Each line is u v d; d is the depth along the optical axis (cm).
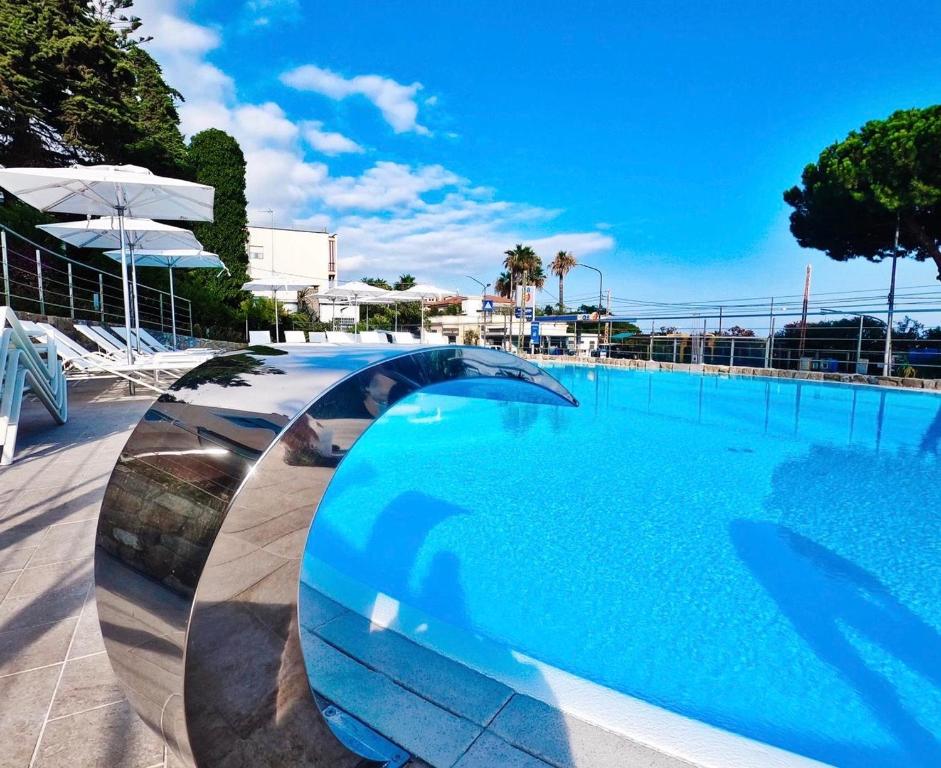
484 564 409
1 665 195
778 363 1745
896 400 1171
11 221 1200
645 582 380
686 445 803
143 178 759
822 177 1791
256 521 118
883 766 221
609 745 165
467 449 773
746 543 448
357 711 174
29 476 430
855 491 584
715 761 161
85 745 158
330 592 258
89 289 1497
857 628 324
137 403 828
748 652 296
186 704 112
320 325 3047
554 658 291
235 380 146
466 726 170
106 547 131
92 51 1612
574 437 847
